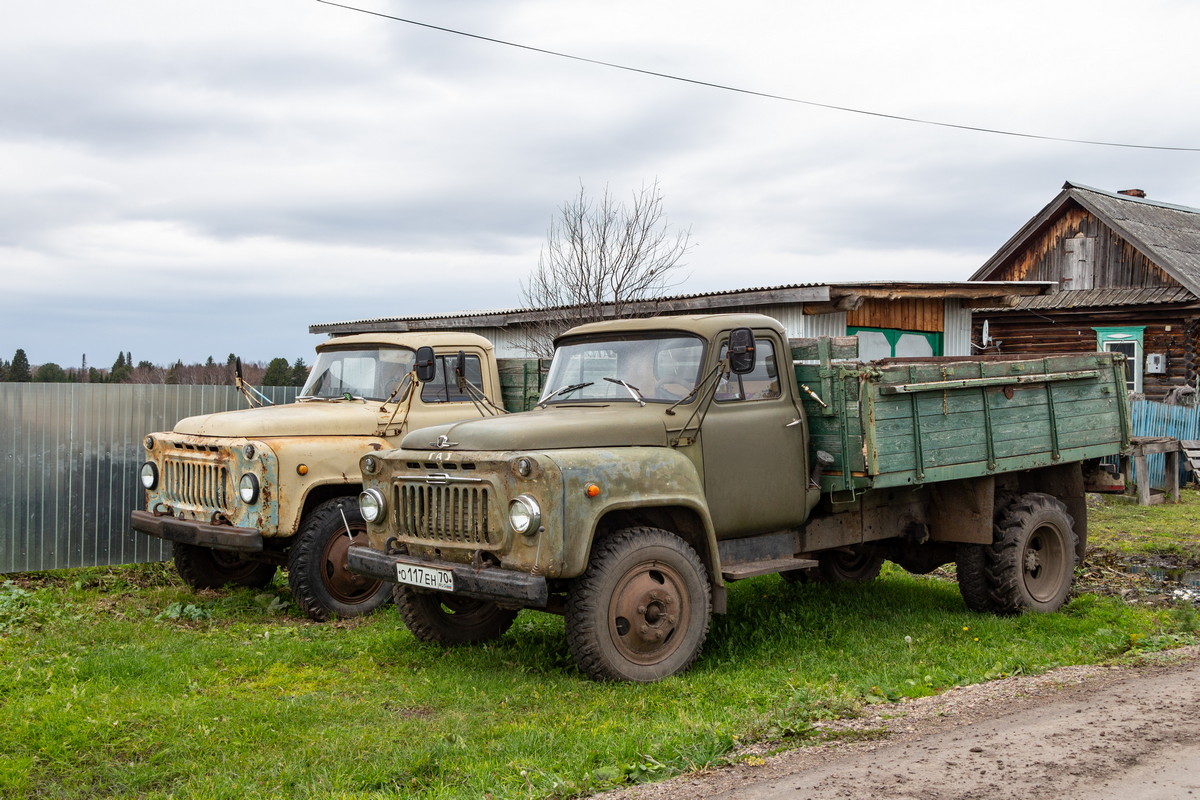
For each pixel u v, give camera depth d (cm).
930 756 438
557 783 409
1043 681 568
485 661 623
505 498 551
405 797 405
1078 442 797
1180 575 973
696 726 475
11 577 929
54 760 450
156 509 834
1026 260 2505
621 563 559
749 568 625
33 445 939
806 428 674
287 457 752
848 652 640
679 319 653
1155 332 2123
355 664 632
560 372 693
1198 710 497
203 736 482
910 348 1529
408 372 834
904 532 756
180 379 1639
